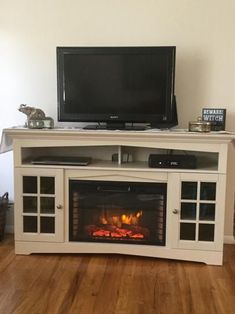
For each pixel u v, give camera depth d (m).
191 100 3.25
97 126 3.18
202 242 2.92
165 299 2.40
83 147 3.38
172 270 2.83
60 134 2.89
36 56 3.32
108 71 3.04
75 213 3.06
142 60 2.99
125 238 3.04
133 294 2.46
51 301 2.36
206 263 2.93
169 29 3.20
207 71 3.21
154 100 3.03
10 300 2.37
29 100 3.38
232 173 3.28
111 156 3.37
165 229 2.96
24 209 3.07
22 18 3.29
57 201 3.00
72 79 3.08
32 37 3.30
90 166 2.98
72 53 3.04
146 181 2.95
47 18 3.28
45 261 2.95
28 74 3.35
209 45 3.18
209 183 2.88
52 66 3.32
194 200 2.90
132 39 3.23
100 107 3.09
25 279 2.64
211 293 2.49
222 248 2.90
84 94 3.09
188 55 3.21
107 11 3.22
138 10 3.20
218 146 2.82
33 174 3.00
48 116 3.36
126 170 2.94
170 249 2.96
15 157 2.99
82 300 2.38
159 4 3.18
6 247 3.22
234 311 2.27
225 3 3.12
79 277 2.69
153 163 2.91
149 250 2.98
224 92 3.22
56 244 3.05
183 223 2.96
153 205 3.03
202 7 3.15
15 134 2.94
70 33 3.27
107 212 3.09
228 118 3.23
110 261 2.97
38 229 3.05
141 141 2.88
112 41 3.25
